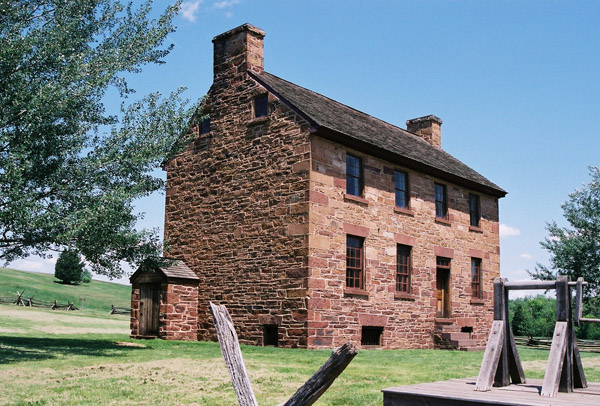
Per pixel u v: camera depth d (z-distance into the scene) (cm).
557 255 2684
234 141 1953
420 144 2548
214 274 1941
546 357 1650
